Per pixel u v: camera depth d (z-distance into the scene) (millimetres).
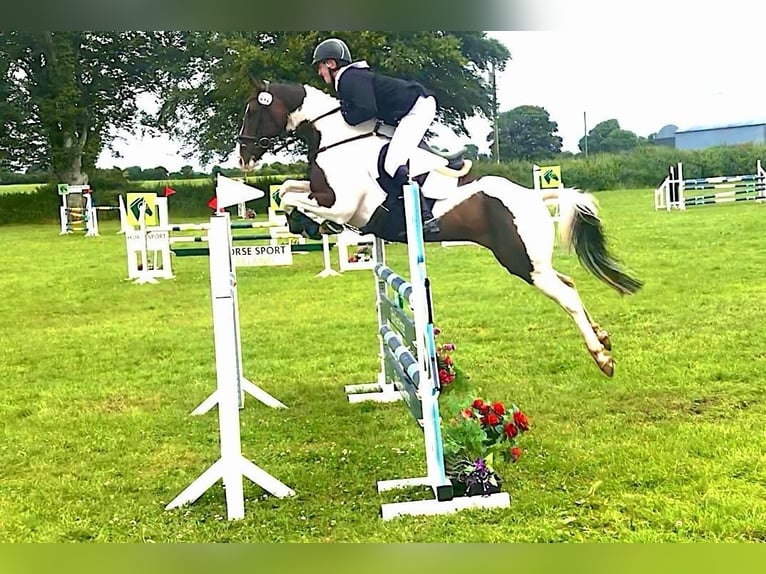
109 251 15586
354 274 11141
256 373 6012
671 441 4039
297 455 4160
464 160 4836
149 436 4555
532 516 3283
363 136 4688
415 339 3645
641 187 28812
